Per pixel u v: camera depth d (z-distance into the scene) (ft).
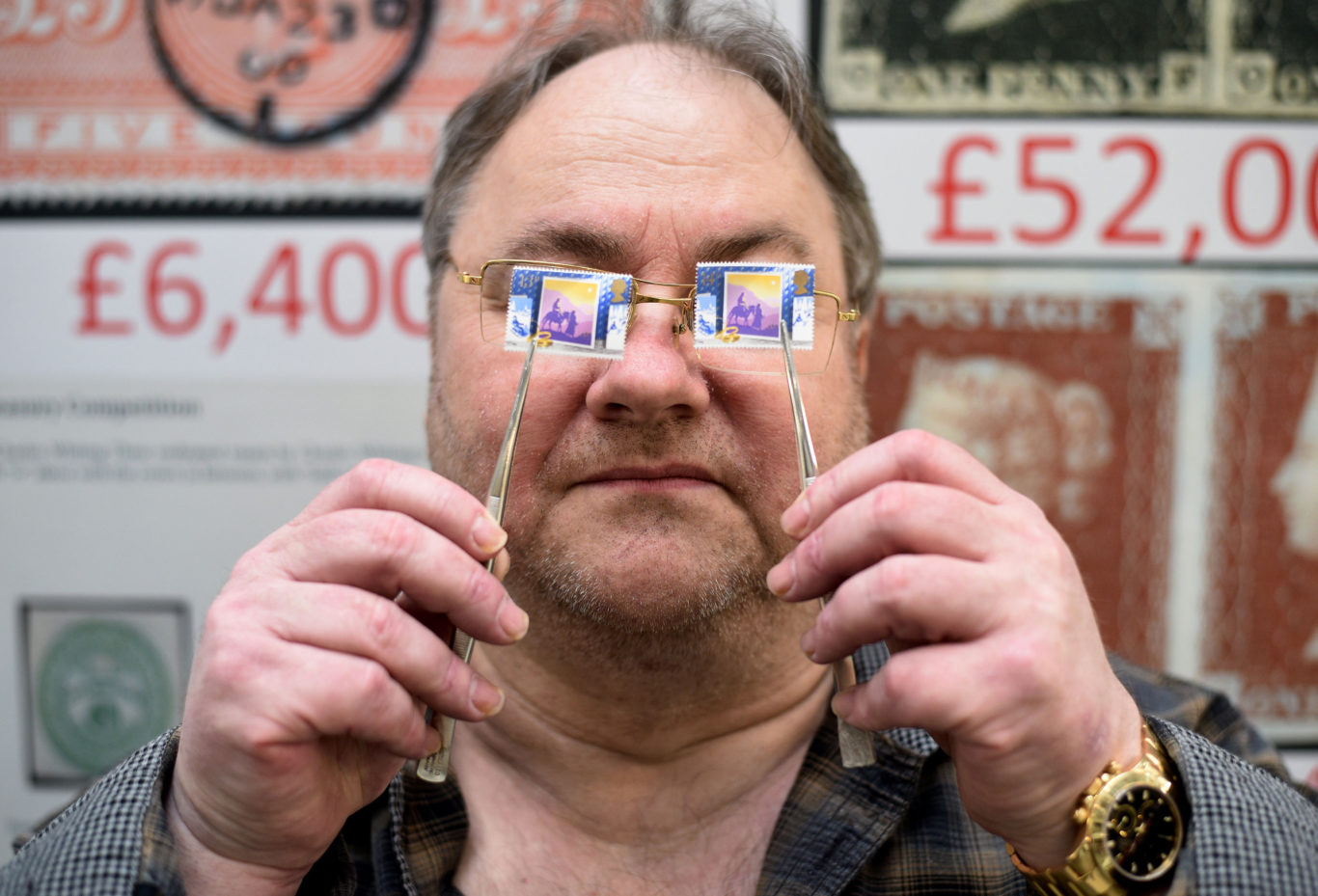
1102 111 4.63
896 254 4.71
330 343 4.79
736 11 3.56
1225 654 4.75
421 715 2.43
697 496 2.87
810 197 3.28
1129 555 4.76
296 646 2.31
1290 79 4.59
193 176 4.76
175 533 4.86
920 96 4.64
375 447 4.81
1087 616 2.33
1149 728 2.55
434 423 3.44
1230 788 2.41
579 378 2.89
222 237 4.78
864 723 2.31
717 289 2.78
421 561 2.35
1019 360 4.73
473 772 3.27
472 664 3.48
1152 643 4.76
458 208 3.41
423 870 2.99
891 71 4.64
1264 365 4.70
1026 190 4.67
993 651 2.19
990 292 4.71
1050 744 2.23
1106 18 4.60
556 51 3.41
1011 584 2.22
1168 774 2.43
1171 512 4.74
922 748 3.11
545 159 3.08
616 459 2.85
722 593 2.89
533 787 3.20
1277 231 4.65
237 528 4.86
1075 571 2.33
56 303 4.83
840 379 3.26
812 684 3.30
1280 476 4.72
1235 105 4.61
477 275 3.21
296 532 2.47
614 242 2.93
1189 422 4.72
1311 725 4.74
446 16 4.67
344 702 2.27
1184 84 4.61
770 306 2.75
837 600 2.29
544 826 3.16
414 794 3.07
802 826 3.01
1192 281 4.68
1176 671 4.76
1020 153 4.66
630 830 3.14
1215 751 2.53
